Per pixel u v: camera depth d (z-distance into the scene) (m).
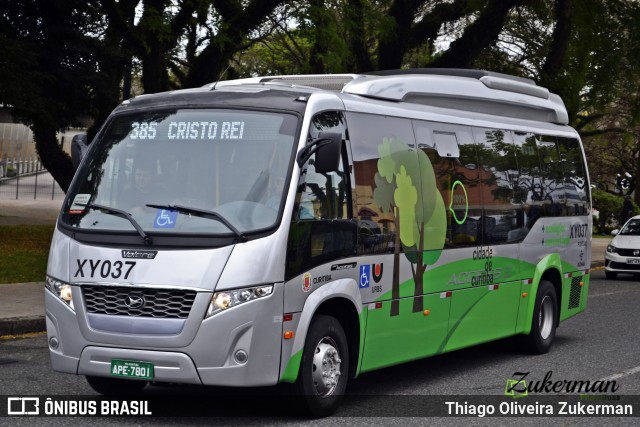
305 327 8.19
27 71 23.70
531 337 12.58
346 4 22.48
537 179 12.82
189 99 8.80
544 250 12.88
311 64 26.94
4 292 15.66
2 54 23.09
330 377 8.57
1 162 56.19
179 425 8.15
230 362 7.76
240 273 7.80
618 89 29.02
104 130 8.88
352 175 9.02
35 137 27.83
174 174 8.37
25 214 35.72
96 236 8.19
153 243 7.98
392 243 9.50
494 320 11.67
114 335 7.90
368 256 9.10
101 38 26.19
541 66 29.58
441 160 10.58
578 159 14.23
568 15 26.95
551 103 13.76
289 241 8.05
